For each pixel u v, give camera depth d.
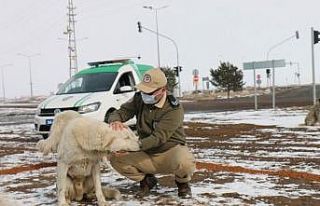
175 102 7.36
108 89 16.05
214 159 11.51
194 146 14.05
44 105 15.73
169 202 7.30
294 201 7.29
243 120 23.17
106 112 15.49
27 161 12.05
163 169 7.63
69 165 7.05
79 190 7.39
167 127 7.18
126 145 6.79
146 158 7.54
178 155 7.30
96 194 7.21
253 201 7.31
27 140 17.25
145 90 7.23
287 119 22.72
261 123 21.12
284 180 8.84
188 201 7.34
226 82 67.56
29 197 7.93
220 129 18.94
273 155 12.02
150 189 8.00
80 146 6.83
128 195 7.84
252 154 12.27
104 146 6.73
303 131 17.50
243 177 9.19
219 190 8.05
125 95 16.27
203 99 65.00
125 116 7.75
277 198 7.48
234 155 12.14
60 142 7.09
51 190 8.45
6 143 16.36
